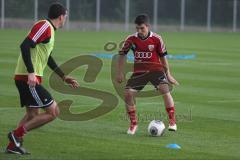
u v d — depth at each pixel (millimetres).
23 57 25578
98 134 31219
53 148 27688
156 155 26594
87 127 33000
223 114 37719
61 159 25703
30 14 141625
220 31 156750
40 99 26188
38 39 25859
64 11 26781
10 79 51719
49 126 32875
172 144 28750
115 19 149750
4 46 87750
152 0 152750
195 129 33000
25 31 129375
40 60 26406
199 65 68625
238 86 50875
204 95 45344
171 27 154375
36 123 26391
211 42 112562
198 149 28141
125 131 32156
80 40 105938
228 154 27188
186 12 155125
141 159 25844
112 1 149375
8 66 61781
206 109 39438
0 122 33719
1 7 139375
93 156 26297
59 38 111250
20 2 141000
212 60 75375
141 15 31625
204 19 156125
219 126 33938
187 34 140625
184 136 31141
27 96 26359
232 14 156750
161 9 153625
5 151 26781
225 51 91250
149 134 31312
